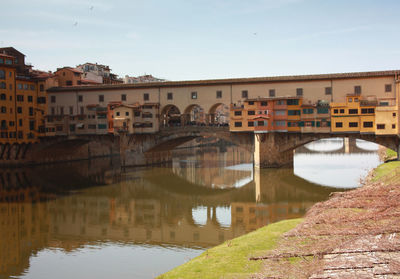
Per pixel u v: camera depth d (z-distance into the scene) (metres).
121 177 73.19
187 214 45.94
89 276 27.59
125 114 82.31
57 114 89.94
